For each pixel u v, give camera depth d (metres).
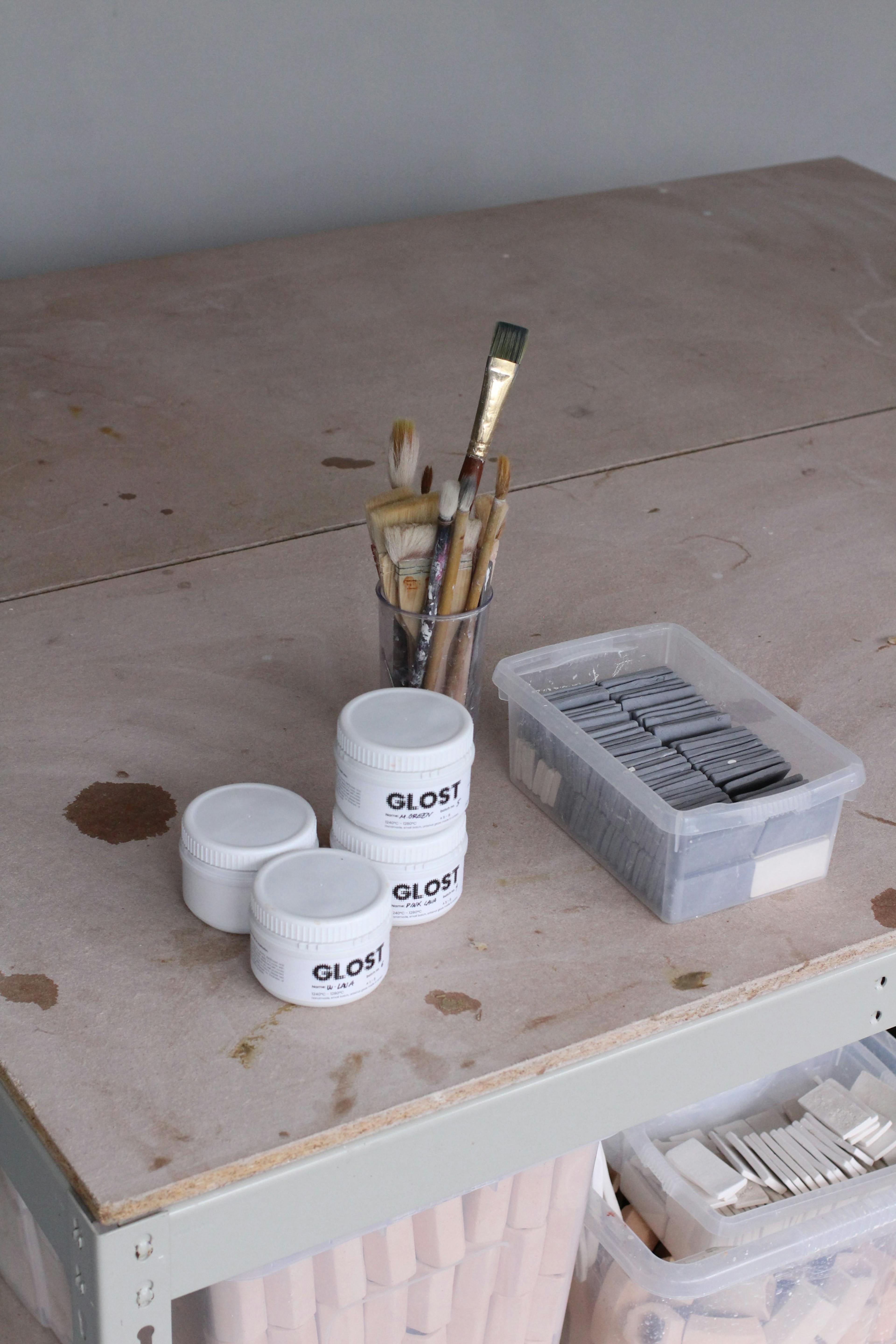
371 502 0.90
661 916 0.85
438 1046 0.75
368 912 0.74
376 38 2.51
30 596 1.18
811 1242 1.05
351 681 1.08
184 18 2.31
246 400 1.57
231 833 0.80
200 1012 0.76
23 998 0.76
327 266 1.99
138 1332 0.70
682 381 1.68
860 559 1.31
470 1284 1.00
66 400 1.55
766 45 2.98
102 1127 0.68
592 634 1.16
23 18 2.18
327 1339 0.95
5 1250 0.97
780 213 2.31
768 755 0.93
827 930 0.85
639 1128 1.14
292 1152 0.68
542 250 2.09
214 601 1.19
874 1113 1.17
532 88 2.74
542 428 1.54
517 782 0.97
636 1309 1.07
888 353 1.79
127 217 2.46
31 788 0.94
